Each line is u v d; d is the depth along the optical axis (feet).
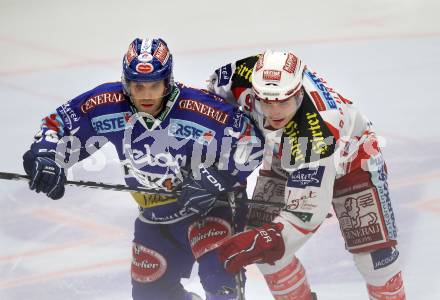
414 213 43.29
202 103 29.91
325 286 37.24
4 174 29.43
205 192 29.35
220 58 71.36
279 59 28.25
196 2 90.79
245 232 28.25
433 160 49.49
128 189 30.12
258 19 82.64
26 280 37.86
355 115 31.78
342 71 66.74
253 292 36.73
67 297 36.40
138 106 29.04
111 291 36.88
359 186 32.37
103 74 68.54
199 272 30.30
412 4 85.51
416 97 60.23
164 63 28.25
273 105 27.94
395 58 69.41
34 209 44.47
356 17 82.17
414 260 38.78
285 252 29.19
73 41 77.25
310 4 87.40
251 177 47.67
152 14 86.38
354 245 32.89
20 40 77.71
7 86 65.05
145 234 32.30
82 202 45.24
